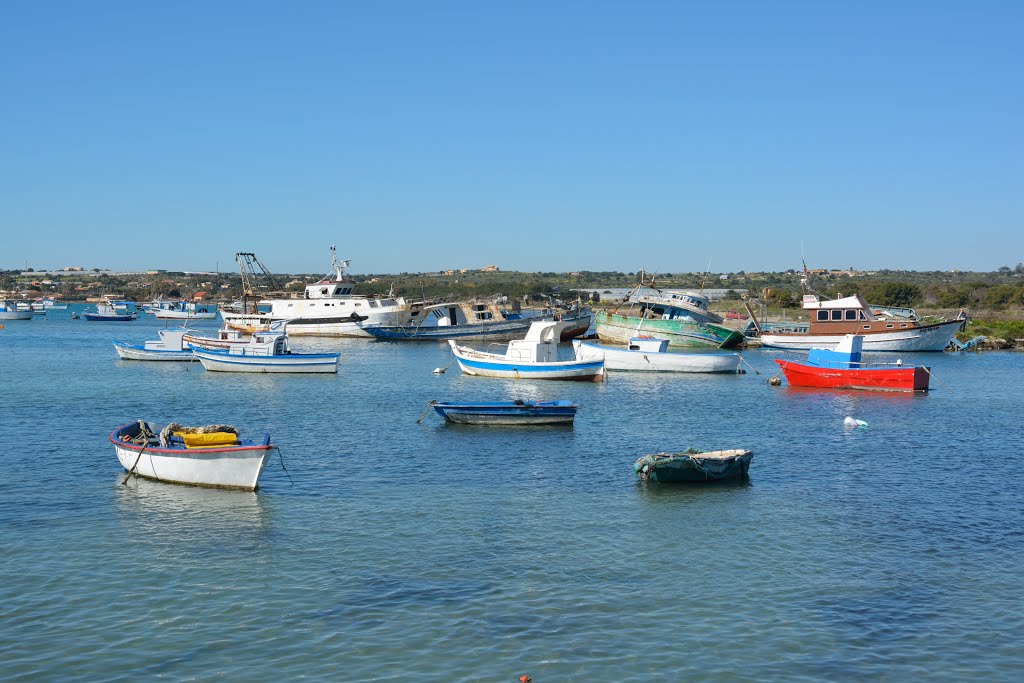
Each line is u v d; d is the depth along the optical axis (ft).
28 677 69.77
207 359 290.15
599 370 264.11
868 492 126.21
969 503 120.47
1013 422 190.49
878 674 71.61
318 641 76.13
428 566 93.91
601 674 70.95
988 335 426.10
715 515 113.91
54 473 132.77
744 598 86.22
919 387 241.55
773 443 164.14
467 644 75.72
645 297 380.58
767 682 70.08
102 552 97.35
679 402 221.05
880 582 90.68
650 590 87.92
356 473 135.85
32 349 401.08
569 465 143.02
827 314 386.32
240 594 85.92
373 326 440.45
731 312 545.03
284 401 219.82
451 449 155.43
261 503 117.39
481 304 455.63
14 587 87.15
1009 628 80.18
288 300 455.63
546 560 96.17
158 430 141.28
